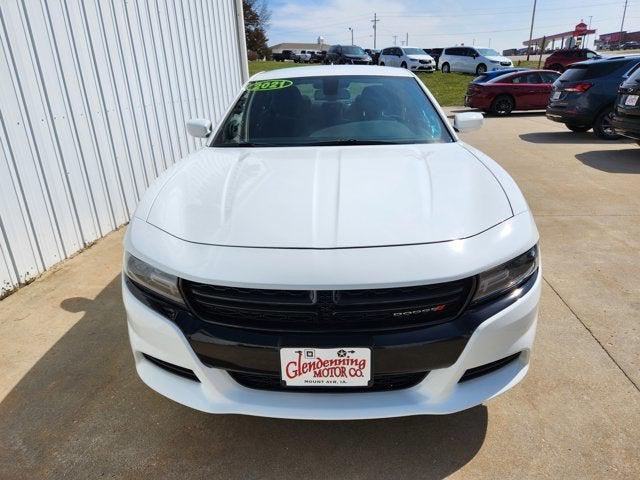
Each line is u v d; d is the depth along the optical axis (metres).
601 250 3.81
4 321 2.94
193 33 6.08
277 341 1.61
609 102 8.67
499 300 1.71
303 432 2.05
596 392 2.23
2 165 3.21
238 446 1.99
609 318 2.83
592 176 6.11
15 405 2.24
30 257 3.45
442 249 1.65
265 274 1.59
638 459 1.87
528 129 10.63
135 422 2.13
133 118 4.78
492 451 1.93
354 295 1.58
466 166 2.27
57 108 3.72
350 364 1.62
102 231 4.32
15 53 3.33
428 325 1.63
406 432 2.04
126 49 4.62
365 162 2.31
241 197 1.98
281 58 51.06
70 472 1.88
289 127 2.83
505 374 1.83
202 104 6.43
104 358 2.57
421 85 3.19
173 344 1.72
